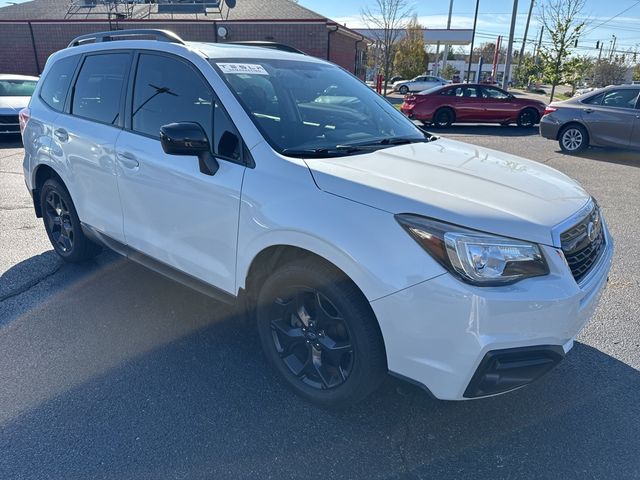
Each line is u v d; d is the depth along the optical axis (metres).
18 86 12.54
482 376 2.13
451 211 2.13
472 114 16.48
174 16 24.67
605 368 3.12
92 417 2.60
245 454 2.38
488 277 2.07
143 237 3.35
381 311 2.20
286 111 2.99
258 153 2.64
